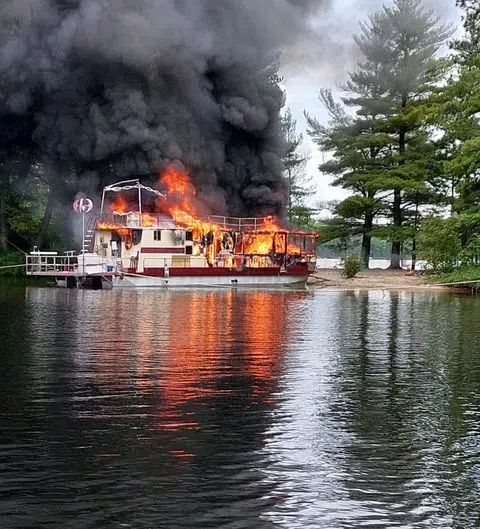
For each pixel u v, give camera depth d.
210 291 43.62
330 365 15.61
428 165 63.91
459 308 30.73
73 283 45.84
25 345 17.94
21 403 11.77
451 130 47.09
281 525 7.17
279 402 12.06
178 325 22.92
